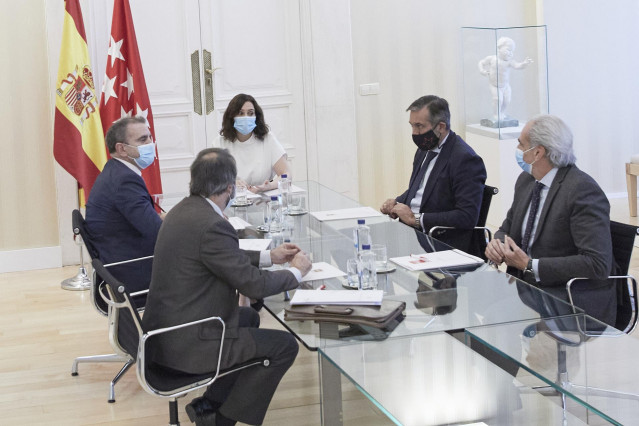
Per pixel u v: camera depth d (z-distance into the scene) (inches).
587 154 315.3
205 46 273.1
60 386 167.8
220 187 124.4
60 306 220.1
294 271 127.0
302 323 112.7
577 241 138.6
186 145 277.0
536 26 277.0
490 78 279.7
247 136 212.7
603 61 310.3
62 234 255.9
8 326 204.7
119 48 245.1
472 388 98.0
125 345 127.9
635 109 314.8
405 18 290.4
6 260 253.0
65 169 237.9
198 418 125.8
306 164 286.7
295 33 279.4
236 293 125.3
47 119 249.6
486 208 179.5
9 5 242.5
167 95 272.8
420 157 190.9
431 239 155.6
